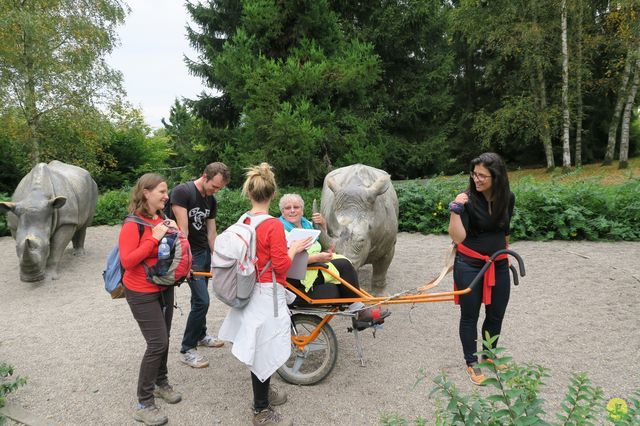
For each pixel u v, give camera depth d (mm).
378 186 4648
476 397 2533
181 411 3623
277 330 3162
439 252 8758
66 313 6043
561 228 9281
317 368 4297
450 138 26391
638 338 4789
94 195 9047
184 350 4359
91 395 3910
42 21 15508
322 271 3836
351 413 3543
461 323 3971
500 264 3850
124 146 22250
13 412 3643
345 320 5363
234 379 4109
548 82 23156
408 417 3467
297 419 3475
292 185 14023
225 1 15242
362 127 13219
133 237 3264
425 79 18078
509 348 4605
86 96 17156
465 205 3752
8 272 8305
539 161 25906
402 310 5695
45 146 17734
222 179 4223
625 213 9445
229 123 16328
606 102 24125
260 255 3180
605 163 22250
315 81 11891
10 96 16125
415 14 16547
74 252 9297
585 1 19875
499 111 22219
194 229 4258
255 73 11734
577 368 4172
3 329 5551
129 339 5094
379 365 4297
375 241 5227
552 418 3373
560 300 5980
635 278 6664
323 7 13000
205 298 4258
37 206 7059
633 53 19172
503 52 20562
